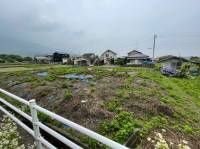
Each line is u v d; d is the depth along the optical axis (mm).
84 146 3035
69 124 1786
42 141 2455
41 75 13961
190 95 10062
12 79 12109
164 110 4832
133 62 46344
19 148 3010
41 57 66312
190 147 3234
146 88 7703
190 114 5297
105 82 9211
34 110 2486
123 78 11023
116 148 1307
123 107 4734
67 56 63719
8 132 3523
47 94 6375
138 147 2957
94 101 5043
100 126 3650
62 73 15047
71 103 4996
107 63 50625
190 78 20781
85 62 51312
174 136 3480
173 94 7773
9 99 6102
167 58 39969
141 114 4387
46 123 4027
